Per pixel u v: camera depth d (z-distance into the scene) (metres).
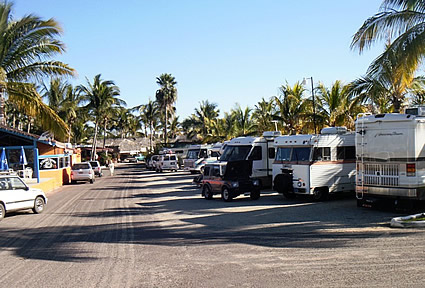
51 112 23.23
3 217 14.45
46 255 8.66
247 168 18.19
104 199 20.70
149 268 7.29
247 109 39.81
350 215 12.23
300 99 29.72
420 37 12.05
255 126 39.28
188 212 14.83
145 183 31.03
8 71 22.78
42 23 22.20
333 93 26.03
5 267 7.74
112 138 99.38
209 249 8.62
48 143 28.09
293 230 10.31
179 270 7.07
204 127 65.06
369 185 12.86
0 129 25.50
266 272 6.70
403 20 12.94
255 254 7.96
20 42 22.27
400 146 12.10
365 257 7.31
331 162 16.44
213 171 18.66
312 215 12.61
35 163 25.72
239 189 17.50
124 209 16.50
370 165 12.84
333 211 13.24
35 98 22.70
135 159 92.88
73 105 49.94
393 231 9.51
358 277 6.18
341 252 7.77
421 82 19.38
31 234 11.31
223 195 17.77
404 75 13.17
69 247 9.38
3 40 21.48
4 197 14.45
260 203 16.50
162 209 16.05
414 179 11.90
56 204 18.98
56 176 30.31
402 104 20.61
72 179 32.94
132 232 11.13
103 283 6.48
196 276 6.66
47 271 7.34
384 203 12.77
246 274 6.64
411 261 6.91
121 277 6.78
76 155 48.97
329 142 16.42
